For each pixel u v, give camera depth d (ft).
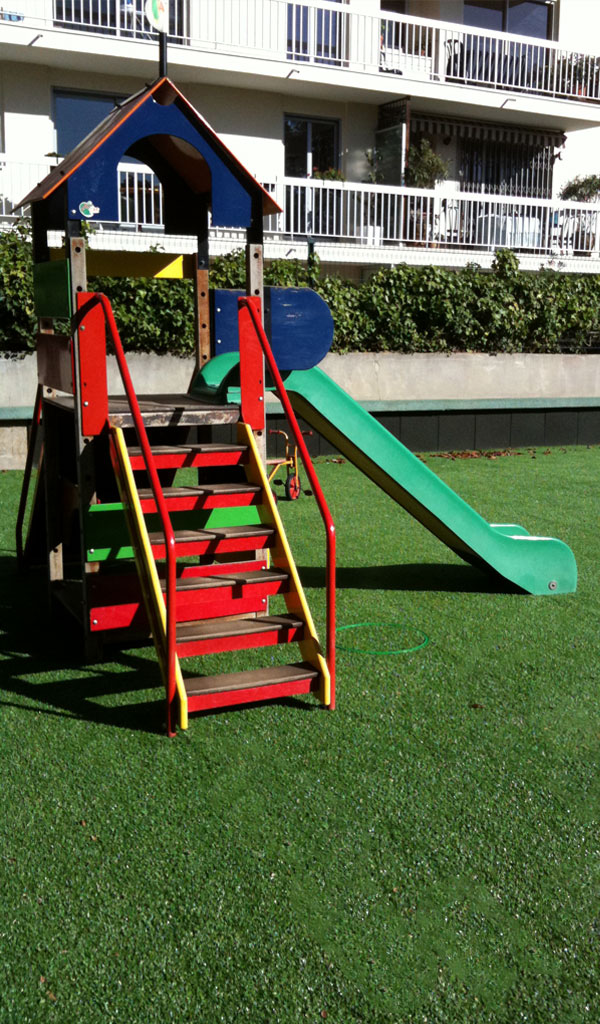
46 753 12.38
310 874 9.68
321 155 66.54
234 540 15.37
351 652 16.63
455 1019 7.68
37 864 9.78
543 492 33.37
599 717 13.82
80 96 58.08
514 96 68.03
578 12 75.51
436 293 46.85
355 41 63.98
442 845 10.25
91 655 16.16
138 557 14.40
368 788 11.52
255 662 16.02
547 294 49.83
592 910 9.15
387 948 8.54
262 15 60.13
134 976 8.14
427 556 24.17
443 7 69.92
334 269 65.46
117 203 15.64
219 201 16.97
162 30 15.76
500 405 45.34
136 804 11.04
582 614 19.21
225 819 10.74
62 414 18.60
